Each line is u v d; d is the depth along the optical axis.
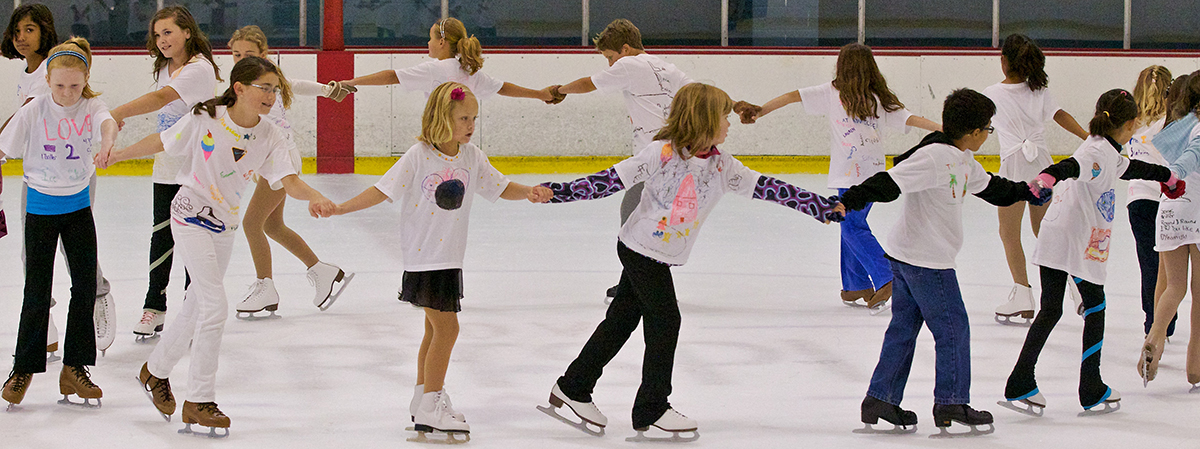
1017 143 9.53
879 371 5.97
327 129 22.16
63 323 8.72
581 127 22.67
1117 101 6.38
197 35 8.01
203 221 5.92
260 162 6.07
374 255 12.49
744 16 23.69
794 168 22.92
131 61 21.56
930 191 5.81
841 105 9.54
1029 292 9.04
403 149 22.38
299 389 6.82
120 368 7.33
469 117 5.65
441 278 5.68
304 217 15.75
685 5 23.56
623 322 5.95
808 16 23.66
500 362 7.57
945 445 5.75
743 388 6.92
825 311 9.48
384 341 8.21
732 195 18.83
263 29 22.91
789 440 5.84
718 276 11.30
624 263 5.87
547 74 22.48
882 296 9.39
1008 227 9.03
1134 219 8.14
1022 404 6.47
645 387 5.79
